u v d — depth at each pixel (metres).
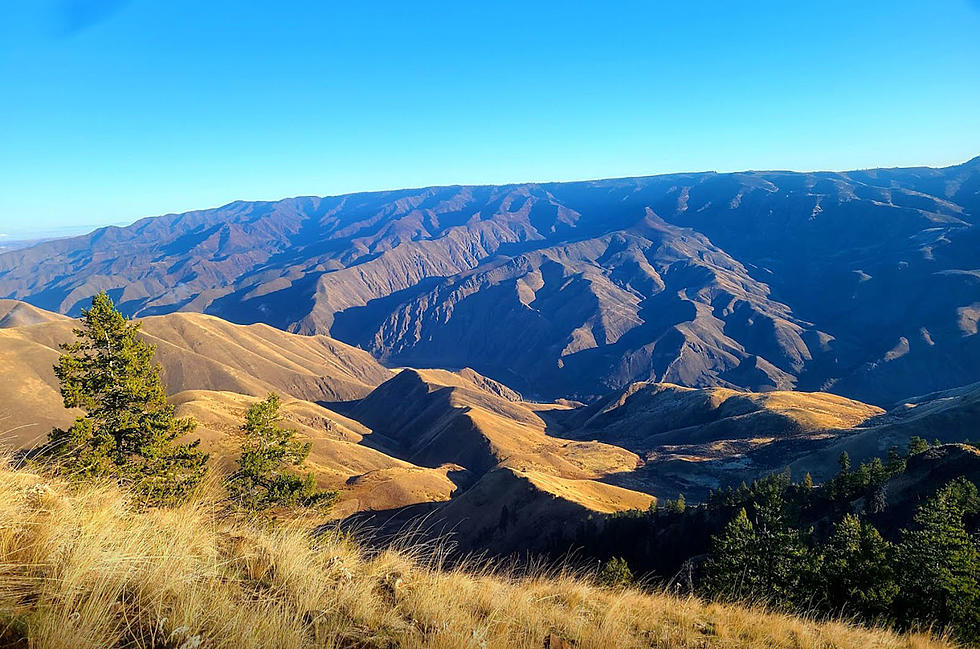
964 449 56.62
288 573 4.85
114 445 19.22
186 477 17.34
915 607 21.14
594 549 66.94
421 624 4.95
